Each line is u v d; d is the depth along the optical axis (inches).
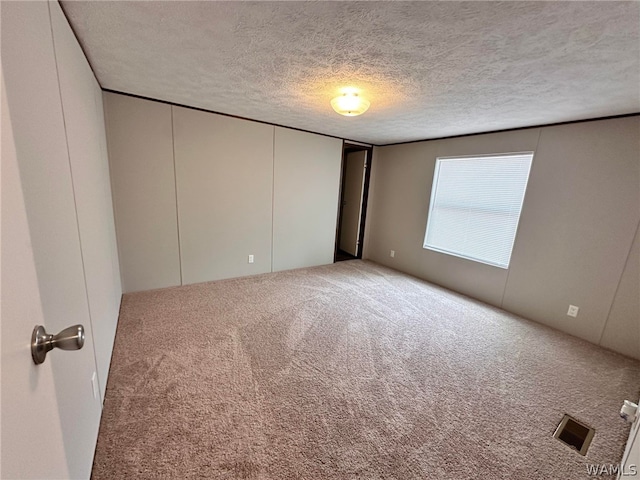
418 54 65.9
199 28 59.5
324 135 170.6
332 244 192.7
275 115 130.5
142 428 58.5
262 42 64.2
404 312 123.3
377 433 60.9
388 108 106.9
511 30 54.4
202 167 132.0
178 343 90.2
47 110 38.6
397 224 189.8
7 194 22.8
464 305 134.5
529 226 122.8
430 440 60.1
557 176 113.3
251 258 157.8
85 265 55.6
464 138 147.6
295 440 57.9
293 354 87.9
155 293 126.8
